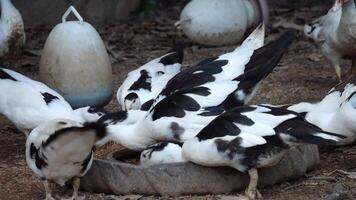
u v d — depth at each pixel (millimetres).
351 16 13867
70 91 11906
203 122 9383
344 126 10211
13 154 11344
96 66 11984
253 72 10102
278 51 10383
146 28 22000
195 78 10477
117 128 9922
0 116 13641
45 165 8711
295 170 9773
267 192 9414
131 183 9180
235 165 8914
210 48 19328
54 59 11898
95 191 9523
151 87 11484
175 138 9469
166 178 9047
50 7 22328
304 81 15688
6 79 10977
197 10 19188
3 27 15422
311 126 8562
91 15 22922
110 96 12406
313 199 9141
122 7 23781
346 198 9172
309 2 25438
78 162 8641
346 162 10625
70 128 8102
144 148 9852
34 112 10523
